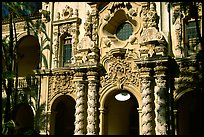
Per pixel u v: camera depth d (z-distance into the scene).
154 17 27.84
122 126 31.39
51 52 32.25
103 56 29.48
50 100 31.23
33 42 37.31
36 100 31.80
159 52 26.78
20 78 32.91
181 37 26.97
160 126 25.48
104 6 30.70
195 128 29.55
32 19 33.84
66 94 30.69
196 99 28.48
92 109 28.53
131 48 28.55
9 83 28.02
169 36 27.34
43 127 30.80
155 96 26.39
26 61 38.47
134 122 32.59
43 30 33.00
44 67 32.06
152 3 28.33
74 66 29.52
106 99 28.89
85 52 29.92
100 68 29.16
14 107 30.34
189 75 25.83
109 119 29.64
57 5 33.03
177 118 25.94
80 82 29.30
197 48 26.56
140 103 27.22
